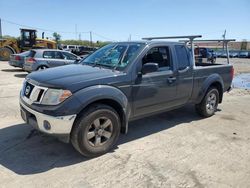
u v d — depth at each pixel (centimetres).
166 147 475
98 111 407
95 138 418
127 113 457
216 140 518
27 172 376
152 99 499
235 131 575
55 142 475
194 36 596
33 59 1305
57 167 392
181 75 555
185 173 387
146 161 419
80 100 385
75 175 371
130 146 473
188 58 582
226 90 719
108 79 425
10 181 352
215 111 731
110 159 421
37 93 398
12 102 757
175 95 550
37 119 394
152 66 450
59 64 1358
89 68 467
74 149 451
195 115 686
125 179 365
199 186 355
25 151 439
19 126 550
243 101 887
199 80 608
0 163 398
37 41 2533
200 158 437
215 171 396
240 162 428
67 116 377
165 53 531
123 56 482
